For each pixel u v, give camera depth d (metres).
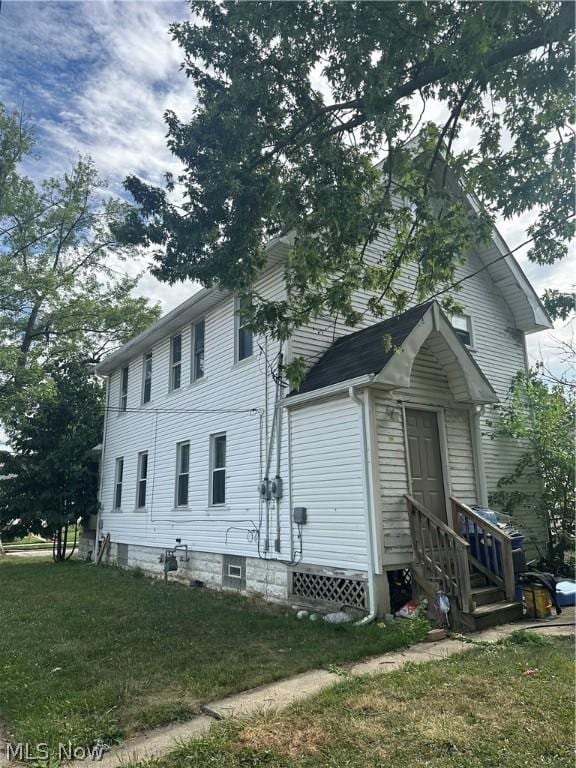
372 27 5.97
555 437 11.66
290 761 3.49
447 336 8.95
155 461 14.99
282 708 4.39
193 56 7.02
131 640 6.87
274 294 10.77
